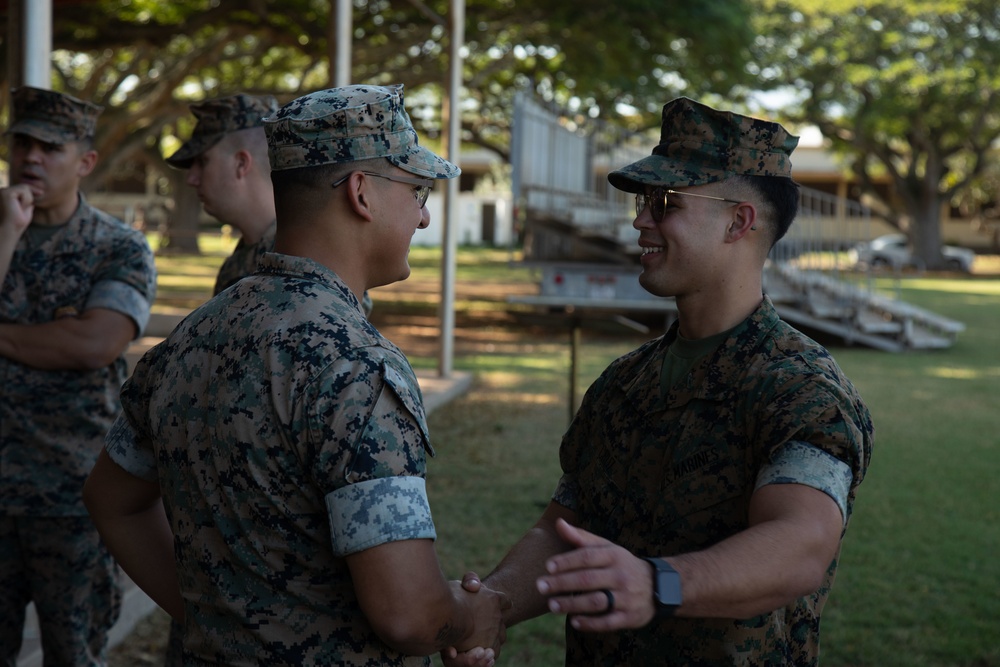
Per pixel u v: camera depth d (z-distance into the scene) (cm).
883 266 3625
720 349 182
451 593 165
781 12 3045
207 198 301
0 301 314
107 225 326
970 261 3591
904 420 926
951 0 2988
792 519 155
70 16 1532
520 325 1592
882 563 525
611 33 1823
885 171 4144
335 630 164
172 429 173
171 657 288
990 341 1596
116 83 2056
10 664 319
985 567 523
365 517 155
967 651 417
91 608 322
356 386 159
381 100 172
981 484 696
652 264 188
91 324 307
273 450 160
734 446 175
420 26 1723
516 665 395
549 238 1461
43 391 309
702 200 183
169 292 1809
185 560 173
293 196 173
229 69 2270
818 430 163
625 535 186
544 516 209
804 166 4662
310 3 1622
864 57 3141
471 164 4812
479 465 706
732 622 174
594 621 145
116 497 192
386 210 173
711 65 1981
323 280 170
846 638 427
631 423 190
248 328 167
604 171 1702
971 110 3359
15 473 308
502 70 2164
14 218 295
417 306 1795
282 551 162
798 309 1520
